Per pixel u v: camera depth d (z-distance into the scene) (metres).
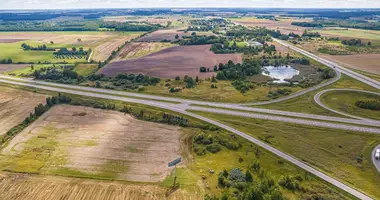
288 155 73.31
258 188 54.31
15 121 93.81
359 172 66.44
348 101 109.06
